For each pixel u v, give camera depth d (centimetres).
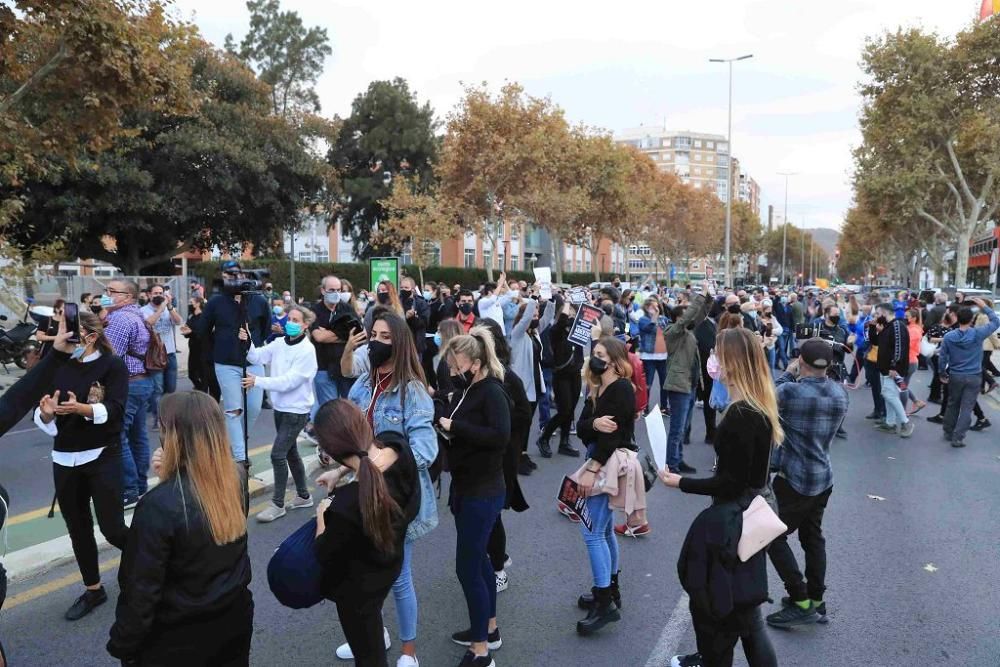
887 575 507
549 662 387
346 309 771
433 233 3269
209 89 2741
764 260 9738
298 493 640
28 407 347
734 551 312
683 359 769
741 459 316
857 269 13188
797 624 429
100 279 2131
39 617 432
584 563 527
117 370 434
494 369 393
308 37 4244
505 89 2938
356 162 4709
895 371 998
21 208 1188
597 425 420
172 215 2659
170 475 246
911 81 2752
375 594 294
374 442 301
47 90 1041
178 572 241
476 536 376
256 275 835
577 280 6294
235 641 256
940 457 879
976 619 439
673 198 5412
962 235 2894
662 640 412
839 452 905
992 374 1415
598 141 3972
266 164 2877
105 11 955
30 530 566
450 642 409
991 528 608
